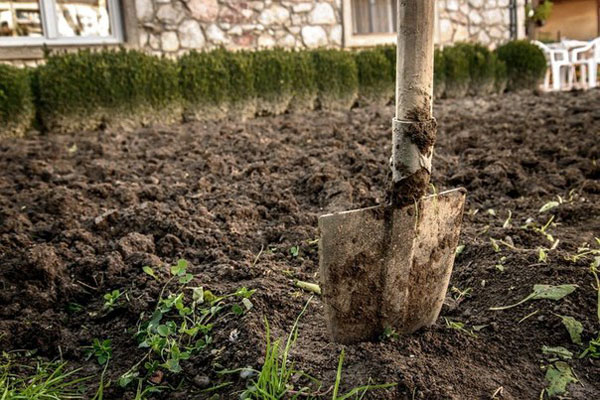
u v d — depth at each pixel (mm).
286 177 3471
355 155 3832
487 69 8492
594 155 3676
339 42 8422
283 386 1463
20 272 2156
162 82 6055
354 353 1601
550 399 1447
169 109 6137
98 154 4379
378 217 1535
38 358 1772
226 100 6480
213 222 2748
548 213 2686
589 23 16062
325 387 1474
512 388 1477
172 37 7074
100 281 2150
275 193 3098
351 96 7395
